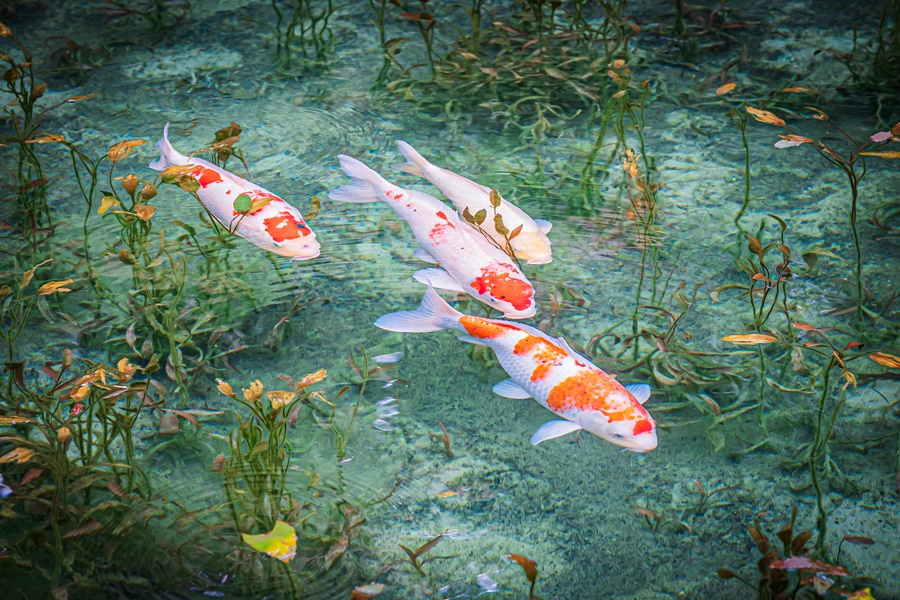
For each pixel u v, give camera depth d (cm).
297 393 331
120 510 310
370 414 329
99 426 326
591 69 432
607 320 347
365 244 369
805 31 464
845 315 347
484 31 467
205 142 405
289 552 279
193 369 336
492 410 331
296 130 411
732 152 401
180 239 366
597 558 306
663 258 364
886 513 311
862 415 327
